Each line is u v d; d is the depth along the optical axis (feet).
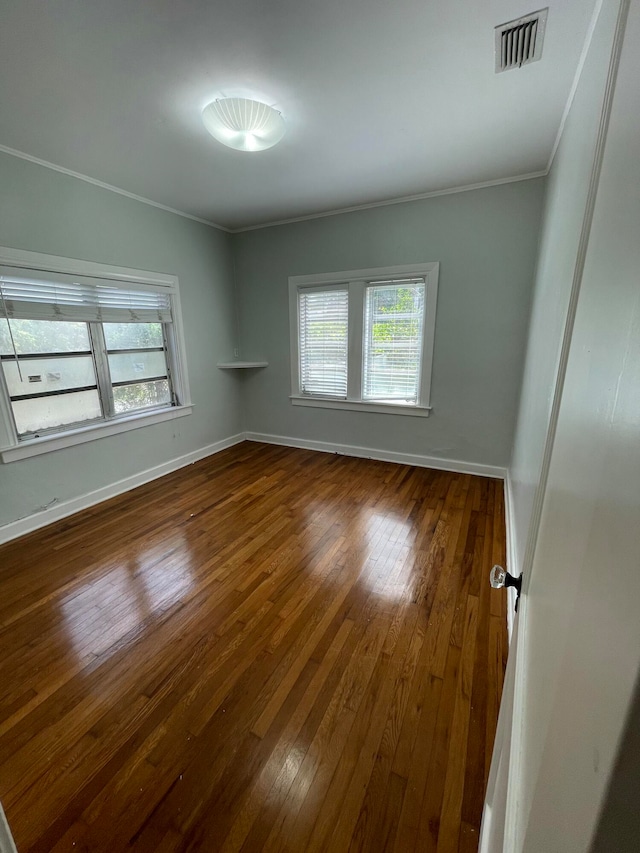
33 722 4.27
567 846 0.90
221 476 11.50
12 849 1.76
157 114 6.23
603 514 1.07
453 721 4.22
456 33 4.64
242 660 5.05
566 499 1.70
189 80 5.44
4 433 7.82
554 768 1.17
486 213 9.66
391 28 4.57
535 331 7.56
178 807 3.51
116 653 5.17
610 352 1.23
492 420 10.81
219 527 8.45
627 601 0.74
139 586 6.50
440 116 6.47
